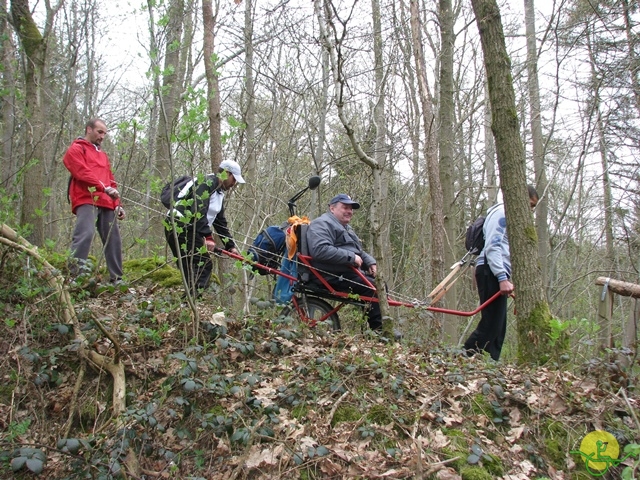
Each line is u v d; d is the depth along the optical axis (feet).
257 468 10.16
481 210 45.80
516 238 14.94
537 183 29.07
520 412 11.94
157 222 25.96
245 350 12.69
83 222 15.98
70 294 13.47
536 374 13.29
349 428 11.15
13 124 22.57
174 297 15.56
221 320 13.60
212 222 16.52
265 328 14.34
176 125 11.94
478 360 14.85
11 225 14.64
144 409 10.55
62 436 11.02
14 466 8.89
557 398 12.10
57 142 29.32
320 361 12.70
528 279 14.78
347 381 12.37
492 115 15.14
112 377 12.21
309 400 11.75
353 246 17.87
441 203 26.30
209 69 22.67
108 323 13.32
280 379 12.23
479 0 14.90
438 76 33.63
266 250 18.16
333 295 17.47
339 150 37.06
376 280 15.90
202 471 10.28
